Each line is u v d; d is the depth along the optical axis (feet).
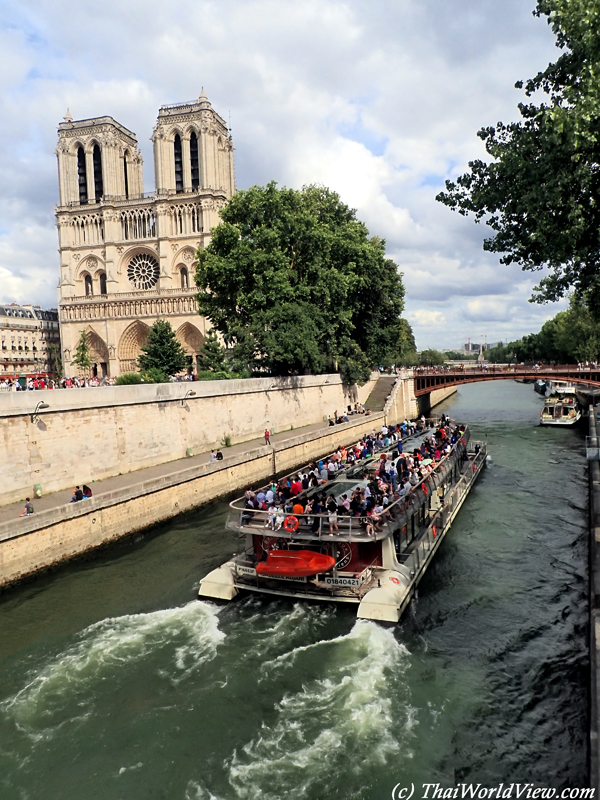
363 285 179.73
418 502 64.23
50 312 426.51
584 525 81.76
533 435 172.04
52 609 58.13
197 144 321.11
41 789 34.27
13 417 79.20
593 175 48.08
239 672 44.98
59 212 333.21
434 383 233.76
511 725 39.22
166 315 305.32
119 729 39.09
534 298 59.57
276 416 157.28
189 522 88.94
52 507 76.07
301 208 171.12
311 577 55.36
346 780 34.32
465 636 51.21
